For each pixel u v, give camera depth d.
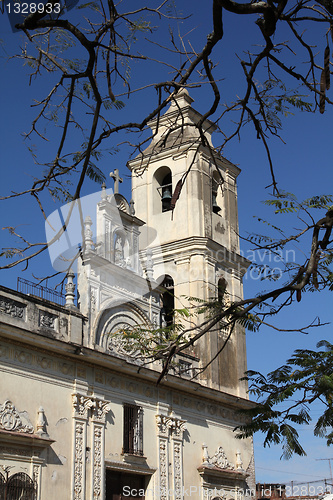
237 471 34.84
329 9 6.38
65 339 26.62
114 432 28.11
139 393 30.12
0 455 22.75
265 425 10.80
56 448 25.05
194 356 34.19
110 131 7.16
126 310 30.92
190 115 38.97
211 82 7.08
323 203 8.22
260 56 7.07
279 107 8.16
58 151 6.81
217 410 35.03
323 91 7.20
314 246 7.87
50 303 26.42
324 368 11.58
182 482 31.02
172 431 31.42
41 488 23.88
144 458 29.08
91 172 7.31
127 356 29.48
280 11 6.32
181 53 7.05
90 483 26.05
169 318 35.41
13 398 23.91
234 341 37.53
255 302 8.24
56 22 6.05
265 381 11.48
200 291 35.50
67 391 26.31
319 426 11.24
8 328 23.61
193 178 38.06
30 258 6.29
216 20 6.36
